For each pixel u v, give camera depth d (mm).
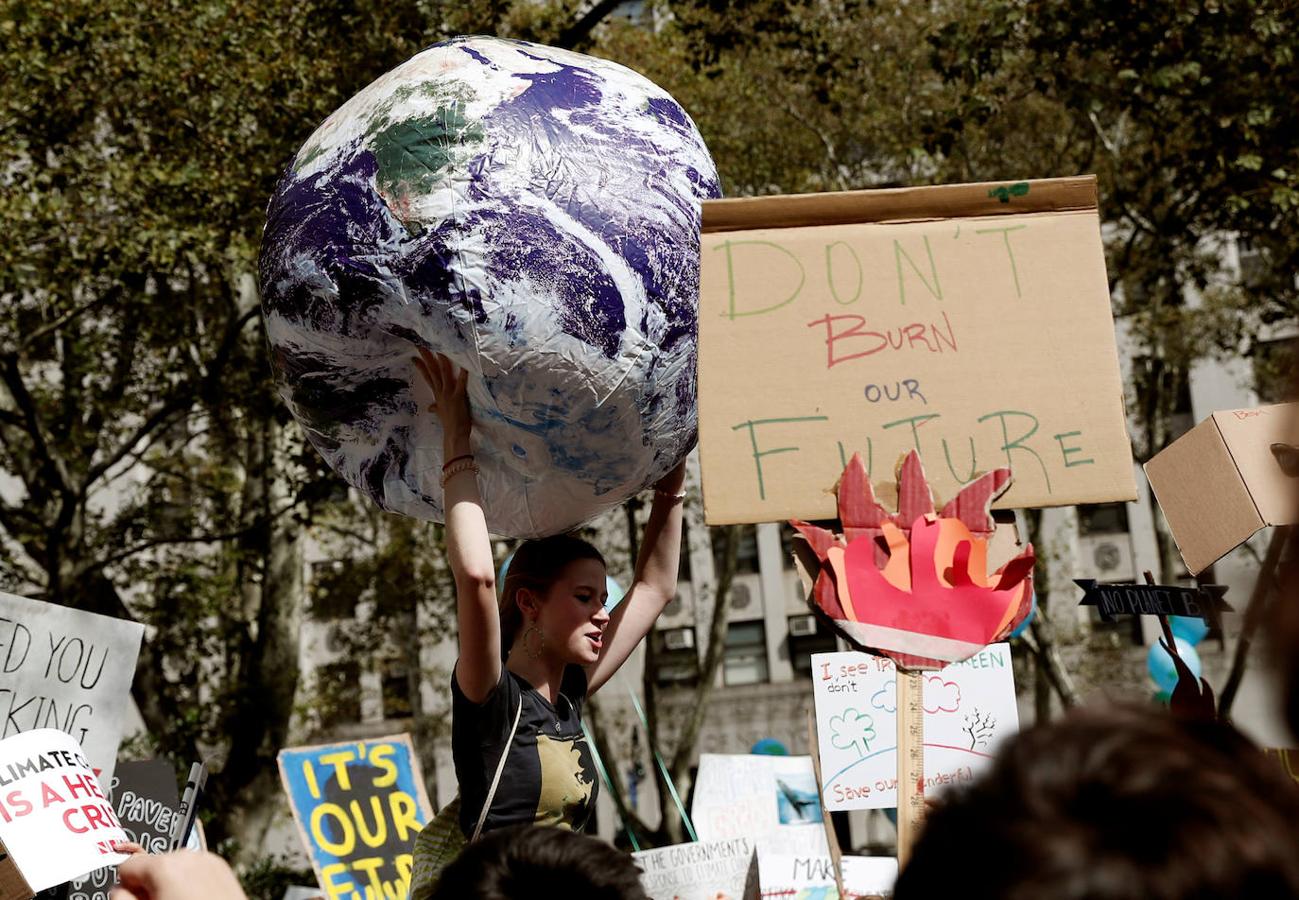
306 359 2789
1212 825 808
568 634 2975
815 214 2863
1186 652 8586
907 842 2574
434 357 2703
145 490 19969
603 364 2621
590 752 3016
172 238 12164
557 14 12484
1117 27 10453
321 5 11594
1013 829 828
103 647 3715
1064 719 930
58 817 2877
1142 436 20641
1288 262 13773
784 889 5277
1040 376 2836
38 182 12352
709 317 2783
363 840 5777
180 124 12492
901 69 16250
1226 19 10211
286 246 2676
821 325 2812
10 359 13695
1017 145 16750
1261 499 2803
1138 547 28359
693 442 3006
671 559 3414
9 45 11859
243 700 15820
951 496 2758
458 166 2561
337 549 25500
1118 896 782
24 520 15633
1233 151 11367
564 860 1756
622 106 2760
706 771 5938
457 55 2740
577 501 2893
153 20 12172
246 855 15430
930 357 2824
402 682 28297
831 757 5098
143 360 15922
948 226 2900
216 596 16859
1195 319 17781
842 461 2764
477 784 2766
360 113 2707
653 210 2680
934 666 2656
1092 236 2906
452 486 2686
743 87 16719
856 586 2703
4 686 3559
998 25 10844
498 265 2535
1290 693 837
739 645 30359
